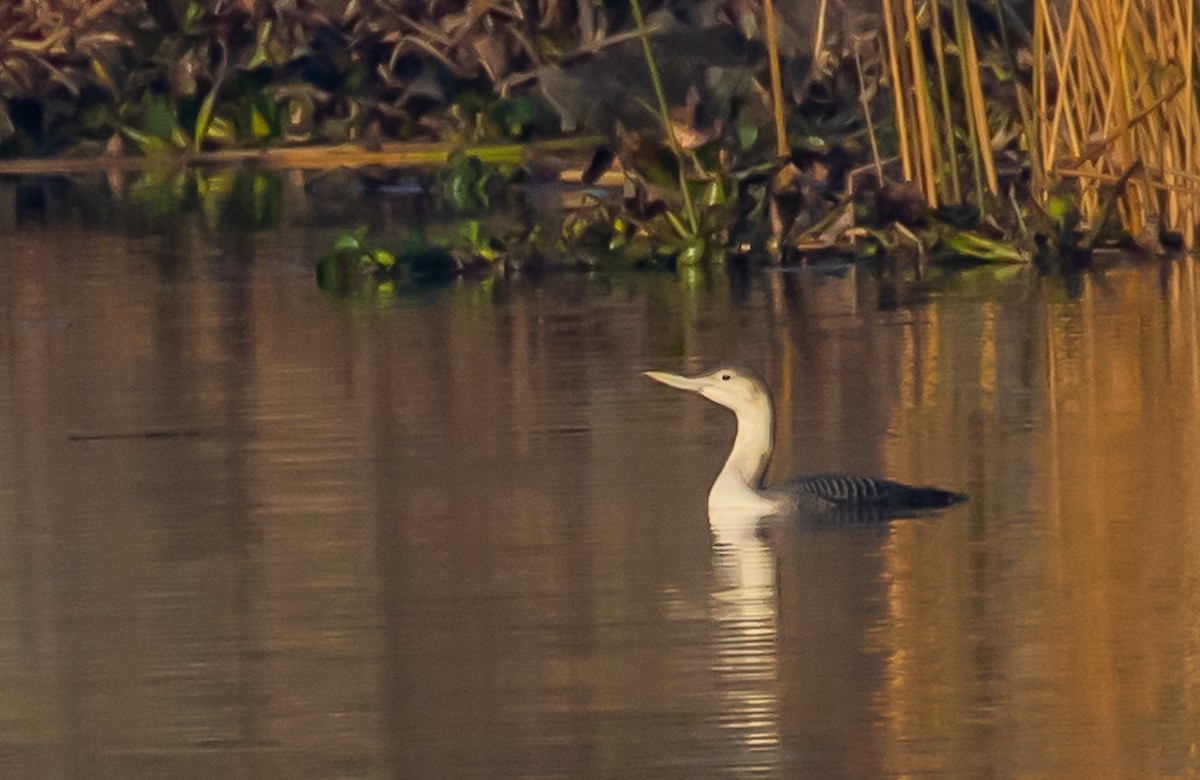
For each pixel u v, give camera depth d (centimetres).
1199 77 2144
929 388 1608
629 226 2236
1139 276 2062
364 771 927
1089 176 2164
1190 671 1011
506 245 2219
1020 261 2156
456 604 1134
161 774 932
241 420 1559
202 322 1955
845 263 2205
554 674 1030
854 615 1101
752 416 1285
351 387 1662
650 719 973
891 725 959
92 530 1288
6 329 1939
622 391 1622
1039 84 2164
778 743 945
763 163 2320
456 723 976
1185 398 1546
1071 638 1060
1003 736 945
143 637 1098
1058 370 1653
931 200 2200
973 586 1139
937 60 2200
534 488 1354
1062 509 1277
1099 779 900
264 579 1184
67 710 1005
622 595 1140
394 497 1343
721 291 2064
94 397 1652
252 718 989
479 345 1816
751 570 1177
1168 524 1239
